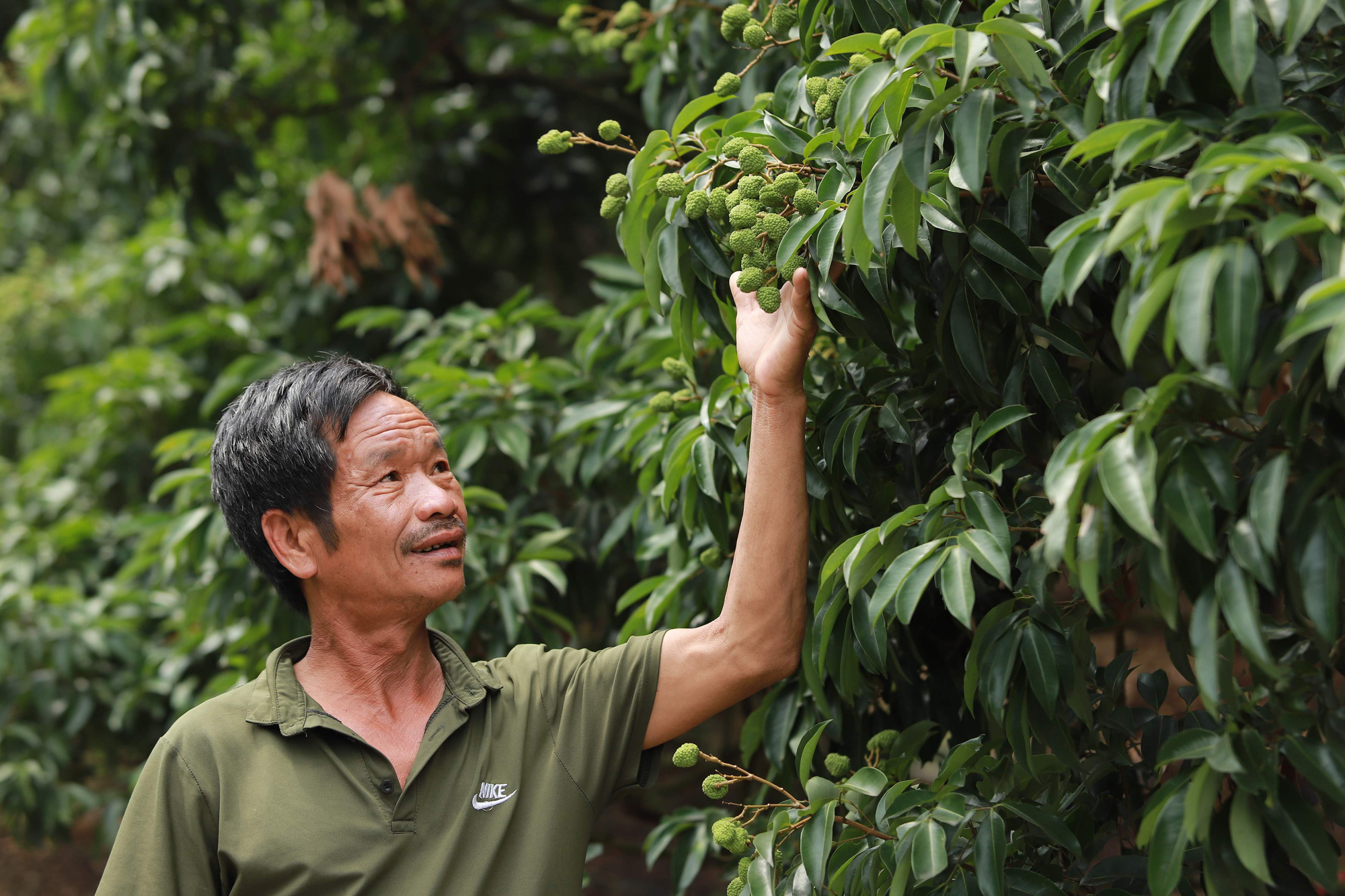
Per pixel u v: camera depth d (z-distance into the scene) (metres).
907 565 1.14
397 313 2.89
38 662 3.62
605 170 4.84
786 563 1.34
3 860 5.09
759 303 1.28
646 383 2.54
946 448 1.42
